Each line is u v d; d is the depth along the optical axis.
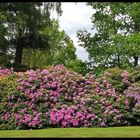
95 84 17.30
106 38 32.31
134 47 30.95
